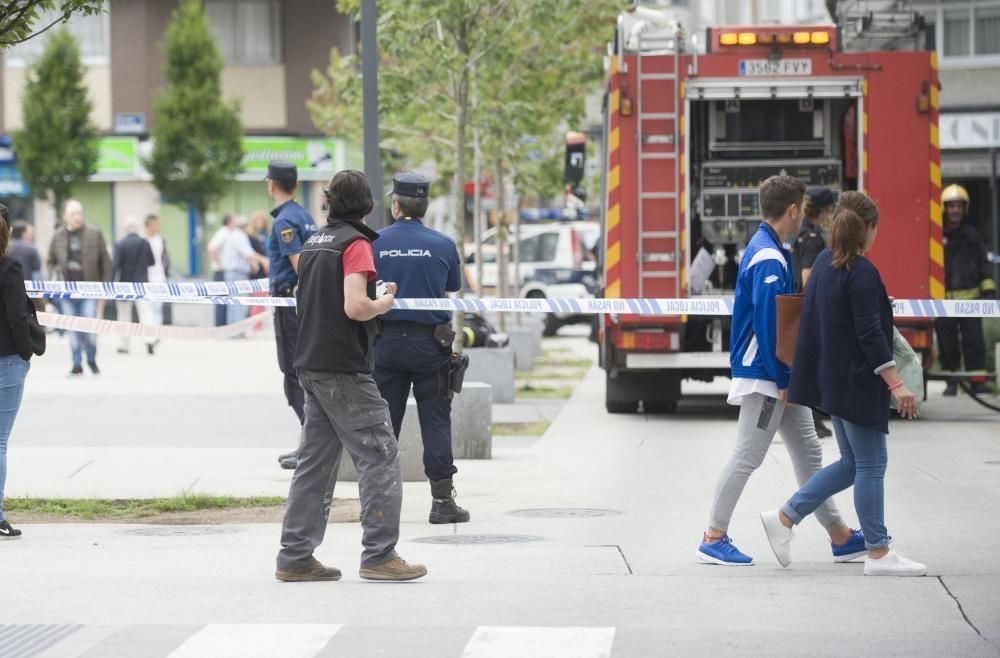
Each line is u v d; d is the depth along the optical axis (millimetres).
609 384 53281
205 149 126375
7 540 28969
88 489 35531
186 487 35812
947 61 98625
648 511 32219
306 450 24469
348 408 24031
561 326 112062
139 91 135125
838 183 51281
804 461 26016
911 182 49438
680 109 49531
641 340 50031
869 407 24391
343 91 66875
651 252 49781
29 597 23250
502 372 57250
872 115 49469
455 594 23312
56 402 55094
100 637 20547
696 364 50031
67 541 28844
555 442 45500
